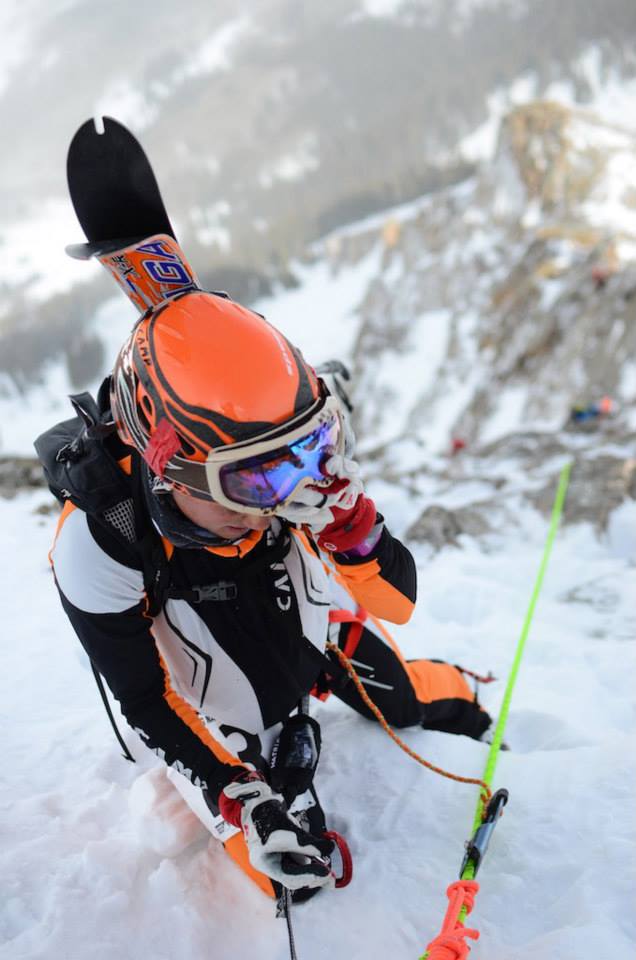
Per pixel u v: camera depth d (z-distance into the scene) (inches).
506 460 282.7
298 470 56.4
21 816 88.4
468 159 7637.8
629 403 407.2
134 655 67.0
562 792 82.9
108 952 70.4
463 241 2861.7
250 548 67.4
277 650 73.3
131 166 62.3
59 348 7086.6
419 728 98.0
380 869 76.7
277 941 70.9
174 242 62.1
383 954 68.4
